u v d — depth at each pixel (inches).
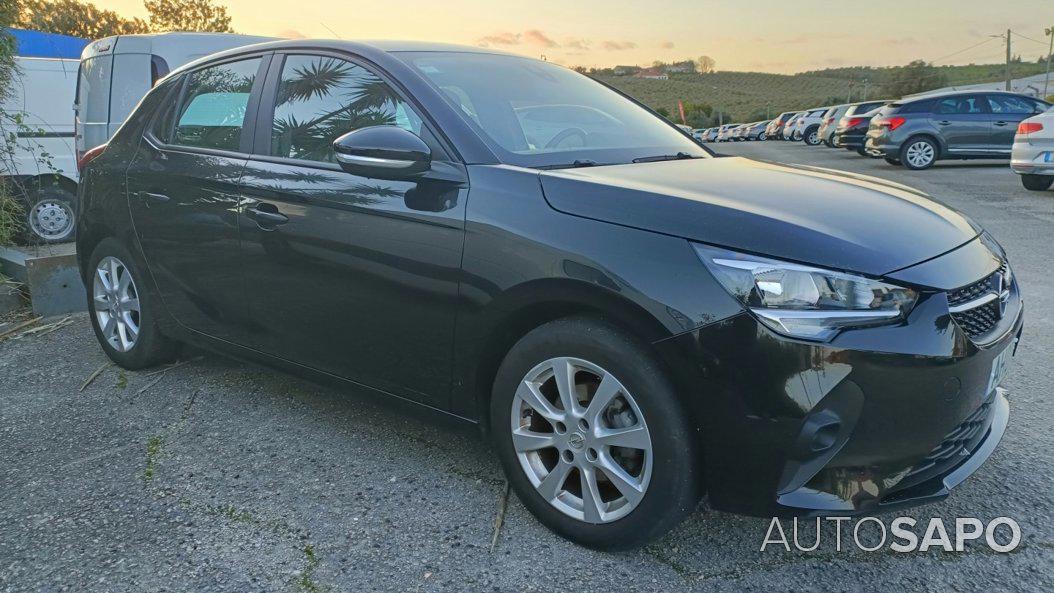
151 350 147.1
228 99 128.2
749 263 76.2
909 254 80.7
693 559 88.0
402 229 97.6
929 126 589.0
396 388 105.1
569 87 128.3
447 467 110.9
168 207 130.3
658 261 79.4
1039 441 115.3
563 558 88.4
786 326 74.3
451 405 99.7
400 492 103.9
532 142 104.8
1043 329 169.3
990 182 472.4
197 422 128.0
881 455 77.6
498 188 91.8
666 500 82.0
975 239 92.4
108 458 115.6
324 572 86.4
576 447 88.0
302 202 108.8
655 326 78.4
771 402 74.9
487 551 90.0
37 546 92.4
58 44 395.5
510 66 125.4
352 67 112.3
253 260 116.9
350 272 103.6
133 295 148.9
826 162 731.4
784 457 76.2
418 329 98.3
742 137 1904.5
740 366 75.4
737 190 91.4
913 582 83.4
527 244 86.9
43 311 196.9
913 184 464.1
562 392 87.7
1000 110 588.4
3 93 231.1
